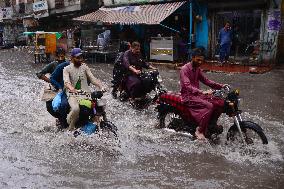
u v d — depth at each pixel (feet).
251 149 19.71
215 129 20.92
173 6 60.34
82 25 73.77
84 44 70.38
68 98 21.65
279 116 27.22
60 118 23.20
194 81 21.67
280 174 16.94
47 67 23.61
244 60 56.49
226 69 50.75
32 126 24.85
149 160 18.83
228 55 54.49
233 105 19.81
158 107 23.31
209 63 56.65
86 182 16.43
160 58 61.00
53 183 16.37
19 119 26.78
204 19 60.54
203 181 16.40
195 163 18.35
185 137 21.65
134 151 20.04
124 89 30.73
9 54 96.02
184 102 21.33
